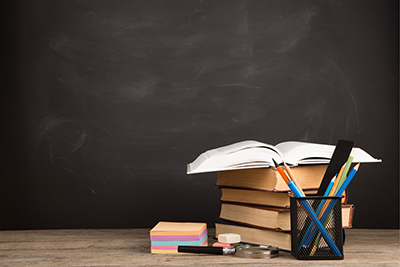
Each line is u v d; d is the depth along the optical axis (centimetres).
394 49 159
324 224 86
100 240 120
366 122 158
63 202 154
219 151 98
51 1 160
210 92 160
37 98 157
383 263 83
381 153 156
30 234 136
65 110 158
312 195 90
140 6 162
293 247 88
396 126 157
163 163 157
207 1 162
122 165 156
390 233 133
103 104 158
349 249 100
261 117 159
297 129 158
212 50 161
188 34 161
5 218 152
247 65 160
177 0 162
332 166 89
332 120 158
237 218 104
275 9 162
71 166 155
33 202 153
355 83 159
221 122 159
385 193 153
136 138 158
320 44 160
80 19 161
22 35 159
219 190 155
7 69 157
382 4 160
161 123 158
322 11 161
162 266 83
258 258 88
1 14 159
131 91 159
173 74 160
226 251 91
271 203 95
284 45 161
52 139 156
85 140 157
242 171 103
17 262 88
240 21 162
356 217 152
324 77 160
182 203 155
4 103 156
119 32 161
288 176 88
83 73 159
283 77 160
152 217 155
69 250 103
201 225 103
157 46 161
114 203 155
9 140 155
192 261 87
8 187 153
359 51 160
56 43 160
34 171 154
